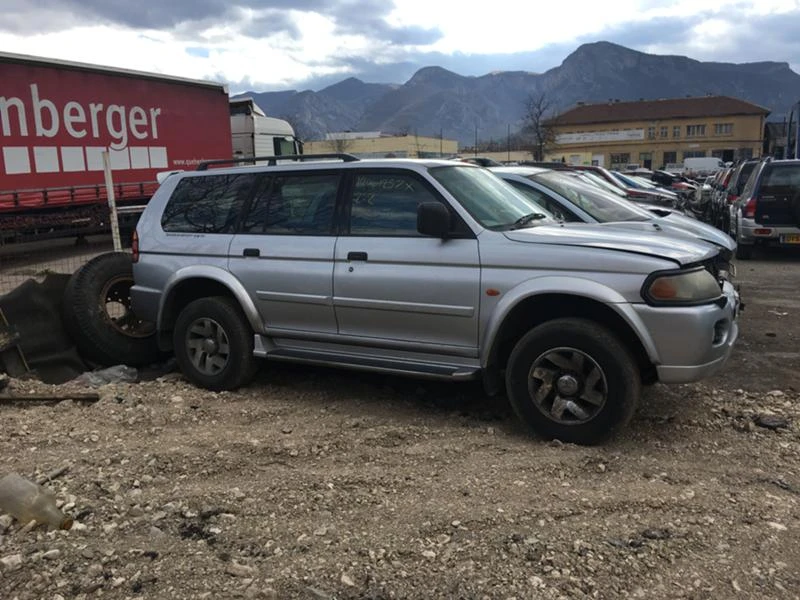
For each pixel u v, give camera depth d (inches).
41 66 545.6
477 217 187.9
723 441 175.9
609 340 166.6
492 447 172.2
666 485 150.3
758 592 112.3
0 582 113.4
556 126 4067.4
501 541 125.7
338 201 206.1
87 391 220.5
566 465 159.6
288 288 209.3
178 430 186.4
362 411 202.7
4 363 239.1
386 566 118.6
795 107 1228.5
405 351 196.5
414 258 189.3
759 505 140.6
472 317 182.4
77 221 592.1
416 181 195.6
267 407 204.5
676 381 166.2
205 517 135.3
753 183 507.2
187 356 227.9
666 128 3823.8
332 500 142.6
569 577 115.3
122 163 622.2
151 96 649.0
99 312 262.8
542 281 172.9
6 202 526.3
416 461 163.3
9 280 435.5
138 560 120.1
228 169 231.3
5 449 170.4
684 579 115.5
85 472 154.9
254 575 116.0
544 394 175.0
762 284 413.4
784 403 203.2
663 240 183.6
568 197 311.1
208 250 225.5
